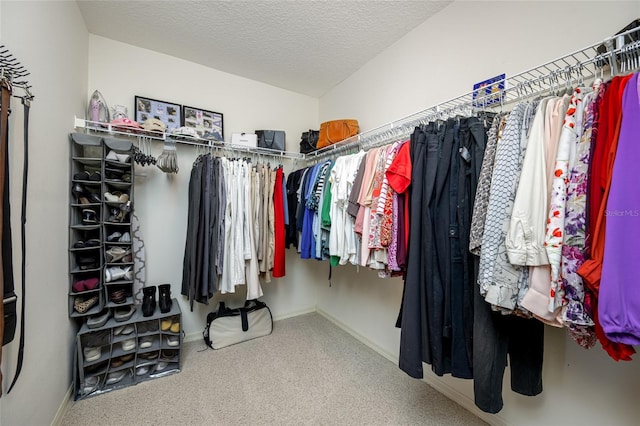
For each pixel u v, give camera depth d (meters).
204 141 2.12
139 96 2.02
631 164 0.61
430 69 1.68
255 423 1.35
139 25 1.79
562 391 1.11
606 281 0.62
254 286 1.97
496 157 0.85
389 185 1.24
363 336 2.23
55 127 1.30
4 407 0.88
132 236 1.74
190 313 2.23
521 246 0.75
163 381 1.68
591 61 0.82
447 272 0.98
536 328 0.94
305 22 1.75
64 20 1.40
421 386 1.66
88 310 1.55
